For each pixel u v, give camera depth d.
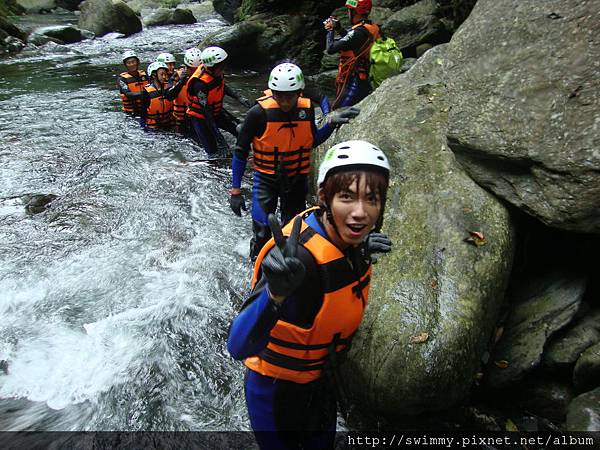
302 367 1.96
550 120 2.96
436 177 3.57
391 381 2.71
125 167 6.25
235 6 17.22
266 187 3.99
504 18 3.39
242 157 3.97
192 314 3.83
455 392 2.77
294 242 1.61
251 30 11.30
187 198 5.49
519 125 3.10
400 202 3.52
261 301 1.71
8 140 7.02
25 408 3.11
